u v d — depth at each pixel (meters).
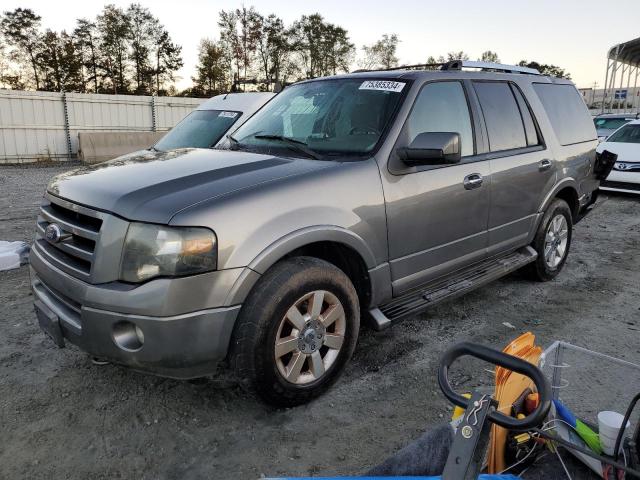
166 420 2.90
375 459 2.61
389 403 3.09
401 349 3.77
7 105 17.80
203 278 2.54
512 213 4.43
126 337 2.59
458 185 3.78
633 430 1.94
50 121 18.75
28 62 55.38
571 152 5.18
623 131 10.98
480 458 1.28
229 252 2.60
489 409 1.30
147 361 2.55
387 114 3.52
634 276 5.50
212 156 3.42
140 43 57.66
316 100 3.91
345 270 3.36
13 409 2.98
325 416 2.95
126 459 2.59
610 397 2.53
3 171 15.56
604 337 4.01
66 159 19.30
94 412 2.96
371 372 3.45
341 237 3.03
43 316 3.00
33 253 3.21
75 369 3.42
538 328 4.17
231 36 57.03
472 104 4.09
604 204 9.73
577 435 1.88
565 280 5.34
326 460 2.60
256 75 58.59
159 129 21.36
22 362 3.51
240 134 4.02
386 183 3.31
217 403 3.06
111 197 2.74
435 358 3.64
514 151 4.44
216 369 2.75
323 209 2.97
